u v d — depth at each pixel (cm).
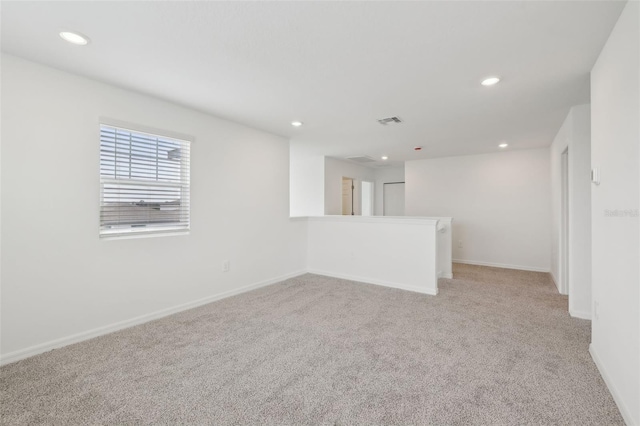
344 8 158
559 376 192
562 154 382
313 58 212
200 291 334
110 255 262
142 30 178
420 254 389
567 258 376
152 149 294
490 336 252
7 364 208
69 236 238
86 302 248
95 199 252
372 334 257
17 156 213
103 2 152
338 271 467
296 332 261
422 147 514
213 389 180
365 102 299
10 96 209
